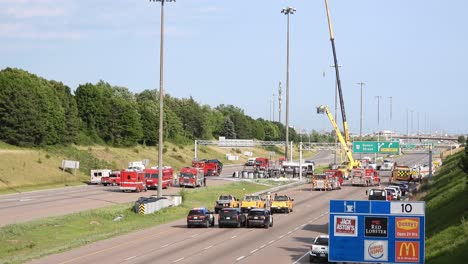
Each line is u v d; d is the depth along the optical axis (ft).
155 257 147.43
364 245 105.29
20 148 409.69
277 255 153.58
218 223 223.51
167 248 163.32
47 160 405.80
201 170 374.84
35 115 420.77
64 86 526.57
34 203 272.10
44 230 192.65
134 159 518.37
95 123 529.04
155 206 249.96
